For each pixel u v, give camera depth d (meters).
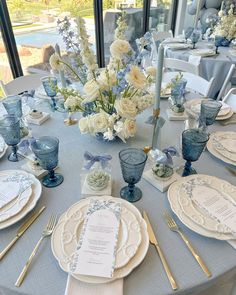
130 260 0.61
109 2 3.40
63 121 1.33
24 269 0.61
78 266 0.59
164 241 0.69
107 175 0.86
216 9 4.47
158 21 4.70
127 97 0.99
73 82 1.47
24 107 1.43
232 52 2.88
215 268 0.62
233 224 0.70
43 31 2.83
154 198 0.83
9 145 0.99
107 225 0.69
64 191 0.85
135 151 0.81
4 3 2.38
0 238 0.69
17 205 0.76
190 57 2.75
